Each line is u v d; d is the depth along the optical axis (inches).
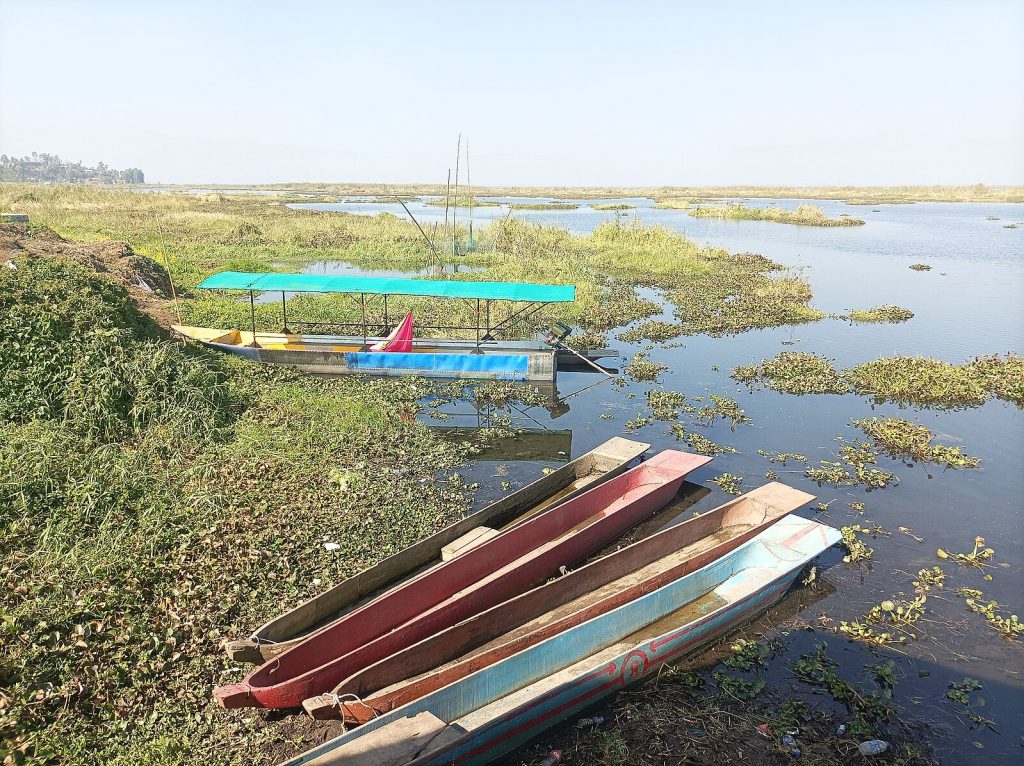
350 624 294.2
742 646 323.3
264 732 260.2
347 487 440.8
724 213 2659.9
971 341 904.9
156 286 919.7
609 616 305.9
